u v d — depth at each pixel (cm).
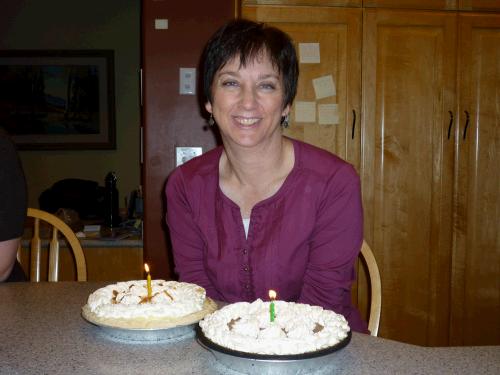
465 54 275
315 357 87
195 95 267
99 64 482
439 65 274
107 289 119
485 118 278
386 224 277
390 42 271
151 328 103
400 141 274
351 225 136
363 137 273
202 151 268
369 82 271
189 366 94
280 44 130
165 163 269
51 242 179
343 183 136
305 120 271
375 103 272
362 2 269
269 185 139
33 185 486
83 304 130
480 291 284
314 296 138
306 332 92
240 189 140
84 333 110
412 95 274
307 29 269
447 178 278
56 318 120
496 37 276
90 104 485
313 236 138
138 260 283
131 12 480
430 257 280
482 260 283
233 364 89
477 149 279
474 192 280
